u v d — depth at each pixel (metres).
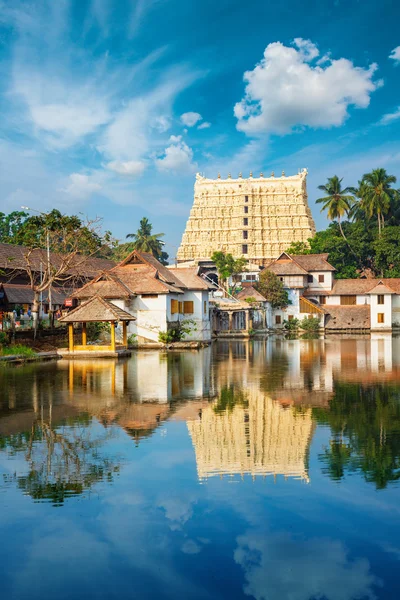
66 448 14.27
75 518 10.17
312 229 132.62
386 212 104.00
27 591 8.00
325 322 89.00
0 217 112.19
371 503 10.70
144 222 127.69
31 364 34.47
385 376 27.91
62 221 45.88
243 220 130.25
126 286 49.06
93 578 8.30
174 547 9.09
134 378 27.17
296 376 28.00
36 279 64.69
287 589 7.95
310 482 11.79
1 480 11.95
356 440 15.01
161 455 13.66
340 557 8.79
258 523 9.88
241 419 17.61
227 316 75.75
